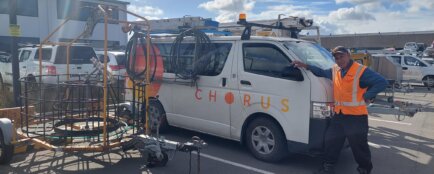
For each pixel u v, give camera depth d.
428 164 5.81
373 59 13.52
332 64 5.84
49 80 11.16
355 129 4.63
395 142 7.24
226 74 6.01
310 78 5.08
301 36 11.02
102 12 4.79
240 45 5.95
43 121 5.48
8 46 23.98
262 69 5.60
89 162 5.52
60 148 4.82
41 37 25.98
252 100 5.64
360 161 4.80
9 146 5.22
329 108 5.00
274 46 5.55
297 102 5.17
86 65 11.99
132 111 5.88
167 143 5.00
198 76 6.42
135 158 5.75
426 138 7.60
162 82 7.05
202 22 8.75
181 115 6.79
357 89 4.59
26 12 25.22
